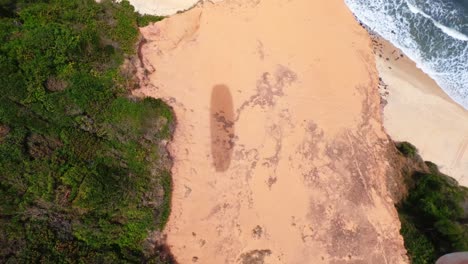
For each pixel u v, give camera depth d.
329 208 20.98
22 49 19.25
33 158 17.77
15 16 20.94
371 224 20.95
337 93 22.94
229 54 22.72
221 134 21.44
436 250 21.03
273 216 20.59
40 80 18.98
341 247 20.56
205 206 20.20
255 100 22.20
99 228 17.92
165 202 19.53
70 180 17.84
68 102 19.14
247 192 20.77
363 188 21.45
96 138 19.09
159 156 20.03
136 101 20.30
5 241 16.28
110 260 17.38
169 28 23.02
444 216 22.02
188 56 22.41
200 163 20.77
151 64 21.95
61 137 18.58
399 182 23.00
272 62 22.94
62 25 20.50
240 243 20.08
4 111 18.03
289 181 21.17
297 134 21.94
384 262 20.55
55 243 16.83
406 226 21.33
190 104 21.53
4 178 17.20
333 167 21.61
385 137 23.25
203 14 23.52
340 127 22.36
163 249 19.22
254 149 21.44
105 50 20.44
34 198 17.33
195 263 19.53
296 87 22.75
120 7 23.36
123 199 18.56
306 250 20.36
